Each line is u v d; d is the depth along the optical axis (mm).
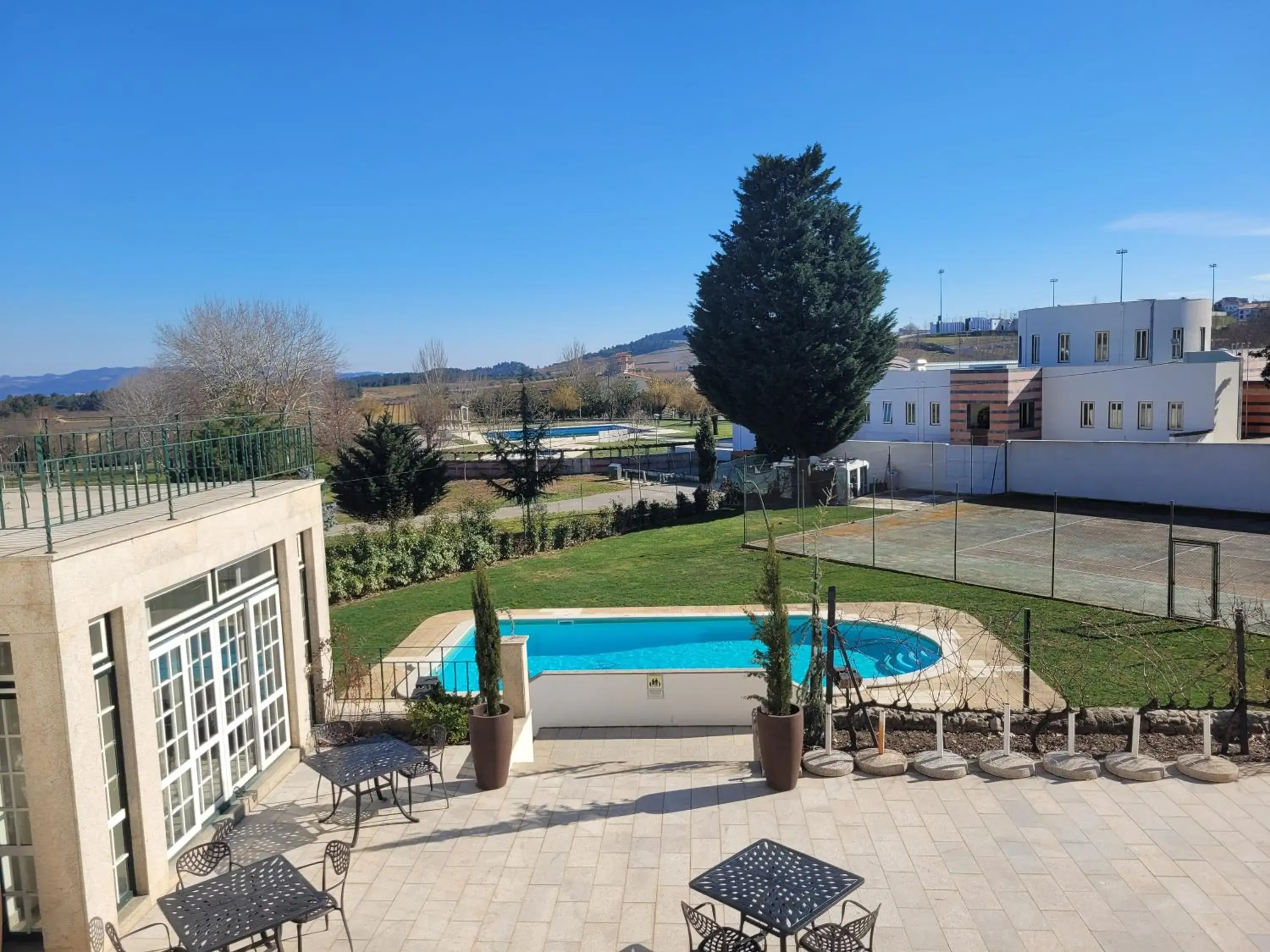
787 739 9000
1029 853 7668
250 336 51062
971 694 12641
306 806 9070
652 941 6652
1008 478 34750
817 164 35594
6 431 20016
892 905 6938
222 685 8797
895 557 23938
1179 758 9359
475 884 7504
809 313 34594
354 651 16656
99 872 6512
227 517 8695
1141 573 20969
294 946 6691
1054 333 40875
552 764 11242
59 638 6168
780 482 35875
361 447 34750
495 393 76812
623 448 56062
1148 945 6324
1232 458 29297
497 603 20547
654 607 19094
